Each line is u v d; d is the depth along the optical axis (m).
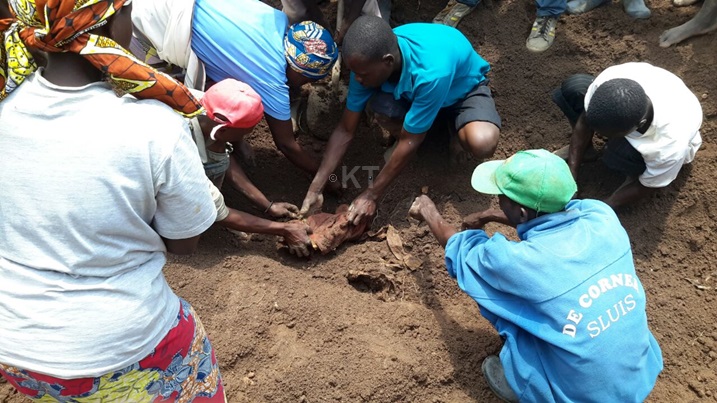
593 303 2.15
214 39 2.89
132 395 1.77
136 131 1.44
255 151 3.71
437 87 2.86
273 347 2.67
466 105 3.25
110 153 1.42
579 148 3.24
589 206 2.34
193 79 3.03
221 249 3.09
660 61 3.66
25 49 1.44
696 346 2.83
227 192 3.46
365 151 3.73
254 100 2.56
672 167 2.87
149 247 1.66
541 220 2.23
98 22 1.41
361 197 3.19
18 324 1.54
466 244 2.45
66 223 1.45
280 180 3.62
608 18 3.92
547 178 2.15
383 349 2.69
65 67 1.47
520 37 3.99
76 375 1.59
